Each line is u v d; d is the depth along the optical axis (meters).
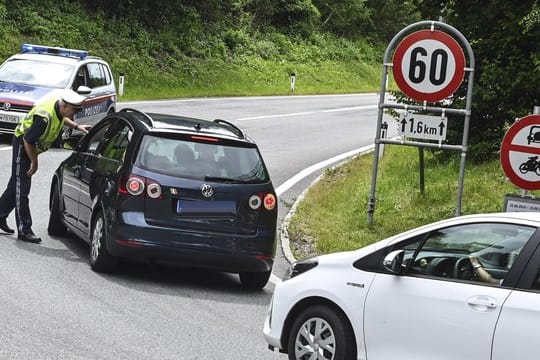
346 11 182.62
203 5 136.75
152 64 114.25
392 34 199.12
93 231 29.95
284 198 47.56
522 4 42.66
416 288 18.62
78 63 60.38
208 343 22.59
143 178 28.44
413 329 18.45
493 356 17.17
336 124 89.50
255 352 22.28
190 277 31.19
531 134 26.36
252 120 85.44
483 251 18.14
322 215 42.94
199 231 28.61
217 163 29.33
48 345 20.83
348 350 19.58
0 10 100.50
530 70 43.62
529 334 16.73
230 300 28.14
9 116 55.44
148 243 28.20
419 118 36.41
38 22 104.44
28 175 32.97
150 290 28.02
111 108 63.97
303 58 156.38
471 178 44.34
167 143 29.25
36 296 25.12
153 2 123.12
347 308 19.58
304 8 165.25
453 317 17.86
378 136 38.62
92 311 24.34
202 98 106.19
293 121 88.44
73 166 33.16
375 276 19.42
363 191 45.91
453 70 34.72
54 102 33.16
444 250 18.73
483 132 47.34
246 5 156.38
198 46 129.12
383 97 38.16
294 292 20.81
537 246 17.39
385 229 39.31
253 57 141.12
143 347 21.55
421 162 42.06
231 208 28.95
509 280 17.44
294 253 36.22
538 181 26.33
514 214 18.48
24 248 31.53
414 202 41.94
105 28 114.94
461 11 44.91
